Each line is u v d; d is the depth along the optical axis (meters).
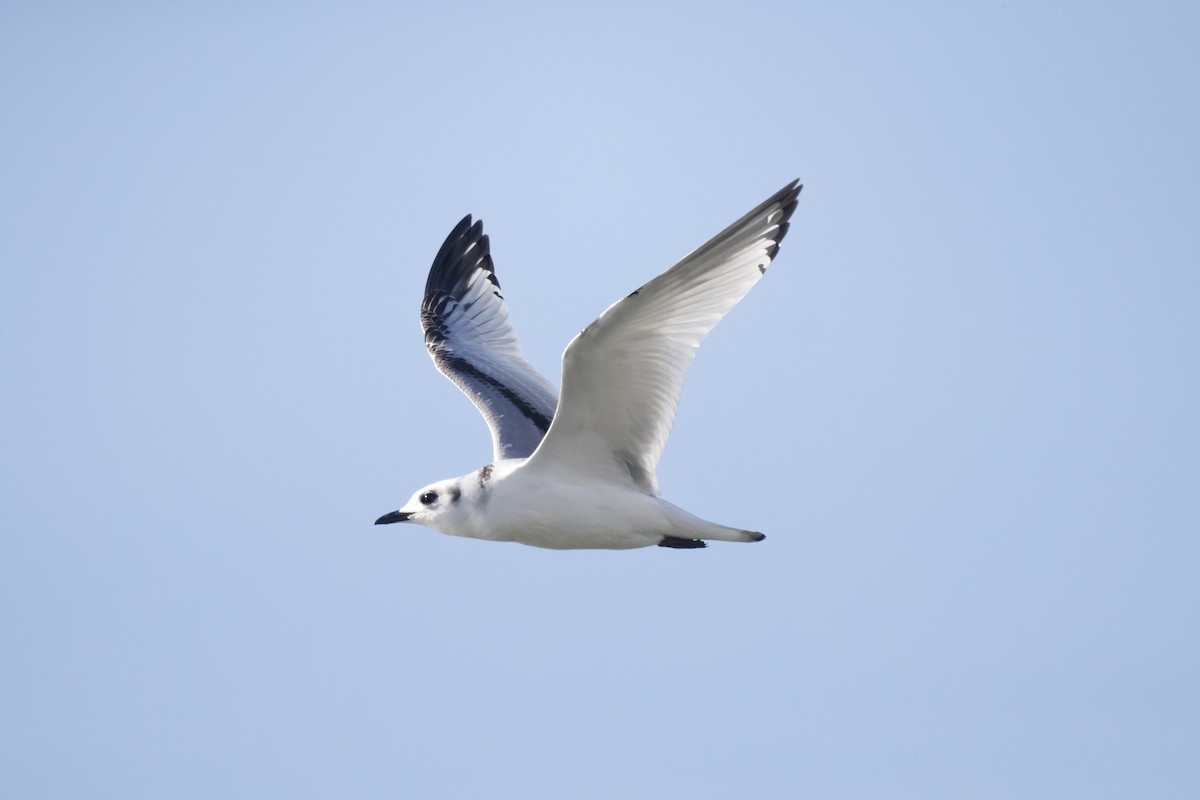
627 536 12.93
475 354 16.17
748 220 11.80
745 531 12.87
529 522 12.87
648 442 12.70
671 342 12.18
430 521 13.29
